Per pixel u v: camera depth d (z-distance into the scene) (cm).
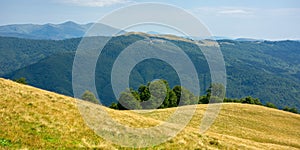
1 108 2016
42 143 1642
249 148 2639
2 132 1645
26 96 2475
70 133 1911
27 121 1902
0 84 2731
